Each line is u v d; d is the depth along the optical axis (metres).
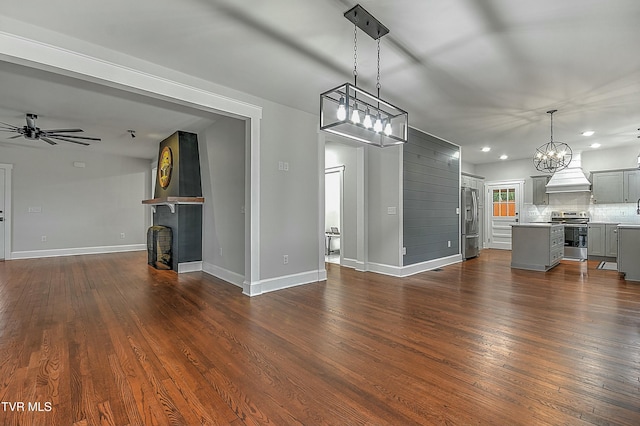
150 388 1.86
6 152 6.49
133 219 8.09
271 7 2.21
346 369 2.10
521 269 5.74
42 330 2.72
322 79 3.42
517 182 8.52
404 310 3.34
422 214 5.65
